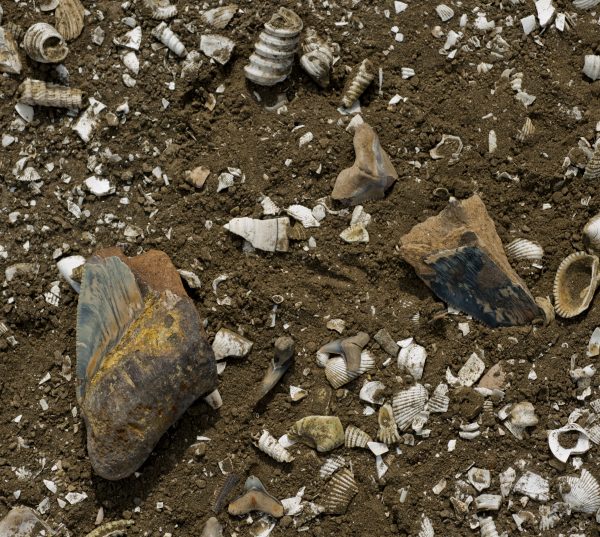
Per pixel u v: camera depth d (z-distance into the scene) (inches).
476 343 27.2
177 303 26.3
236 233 27.2
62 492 26.8
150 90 27.5
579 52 28.0
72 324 27.1
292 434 26.9
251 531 26.9
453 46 28.0
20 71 27.4
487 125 27.7
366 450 27.0
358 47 27.9
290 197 27.4
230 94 27.6
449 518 26.9
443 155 27.6
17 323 27.2
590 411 27.1
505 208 27.6
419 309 27.2
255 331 27.1
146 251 27.1
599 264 27.4
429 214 27.5
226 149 27.5
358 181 27.2
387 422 27.0
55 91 27.2
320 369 27.1
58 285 27.1
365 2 28.0
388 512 27.0
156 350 26.1
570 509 27.0
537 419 27.0
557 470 27.0
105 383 26.1
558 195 27.7
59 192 27.3
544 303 27.3
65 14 27.5
